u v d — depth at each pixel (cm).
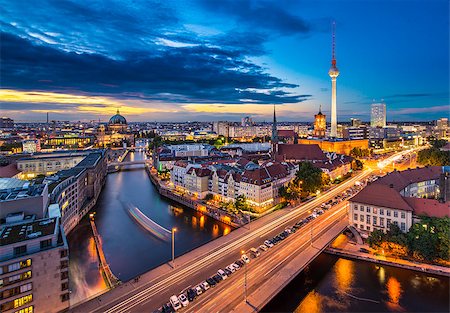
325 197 16062
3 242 6769
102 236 12494
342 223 11812
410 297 7944
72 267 9838
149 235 12612
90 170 17075
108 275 9038
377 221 10794
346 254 9844
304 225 11694
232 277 8006
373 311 7481
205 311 6688
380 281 8638
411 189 14312
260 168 15650
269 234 10888
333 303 7812
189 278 7994
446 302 7719
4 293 6481
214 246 9944
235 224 13250
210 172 17262
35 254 6838
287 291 8306
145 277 8056
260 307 6806
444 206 10012
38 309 6925
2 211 8412
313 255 9131
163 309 6675
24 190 9875
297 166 19088
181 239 12156
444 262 9006
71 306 7562
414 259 9300
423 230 9294
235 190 15600
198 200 16612
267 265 8612
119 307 6825
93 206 16788
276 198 15625
